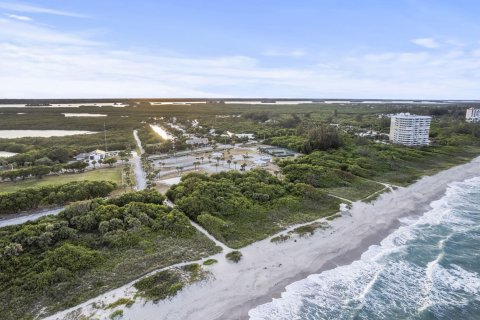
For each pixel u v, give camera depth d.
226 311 33.53
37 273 36.19
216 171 88.31
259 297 36.09
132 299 33.28
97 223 47.59
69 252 39.78
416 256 46.09
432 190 77.75
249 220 53.78
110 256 40.94
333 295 37.06
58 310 31.53
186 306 33.56
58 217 48.22
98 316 30.89
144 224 48.41
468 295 37.38
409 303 35.88
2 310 30.95
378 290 38.12
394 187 77.38
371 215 60.19
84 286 35.00
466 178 90.81
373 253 46.91
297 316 33.53
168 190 63.34
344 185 76.25
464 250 47.88
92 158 100.50
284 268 41.78
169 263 40.12
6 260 37.72
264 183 68.69
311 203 62.47
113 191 68.25
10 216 52.78
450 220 59.44
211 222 50.91
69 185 61.25
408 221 58.84
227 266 40.59
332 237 50.59
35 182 75.12
